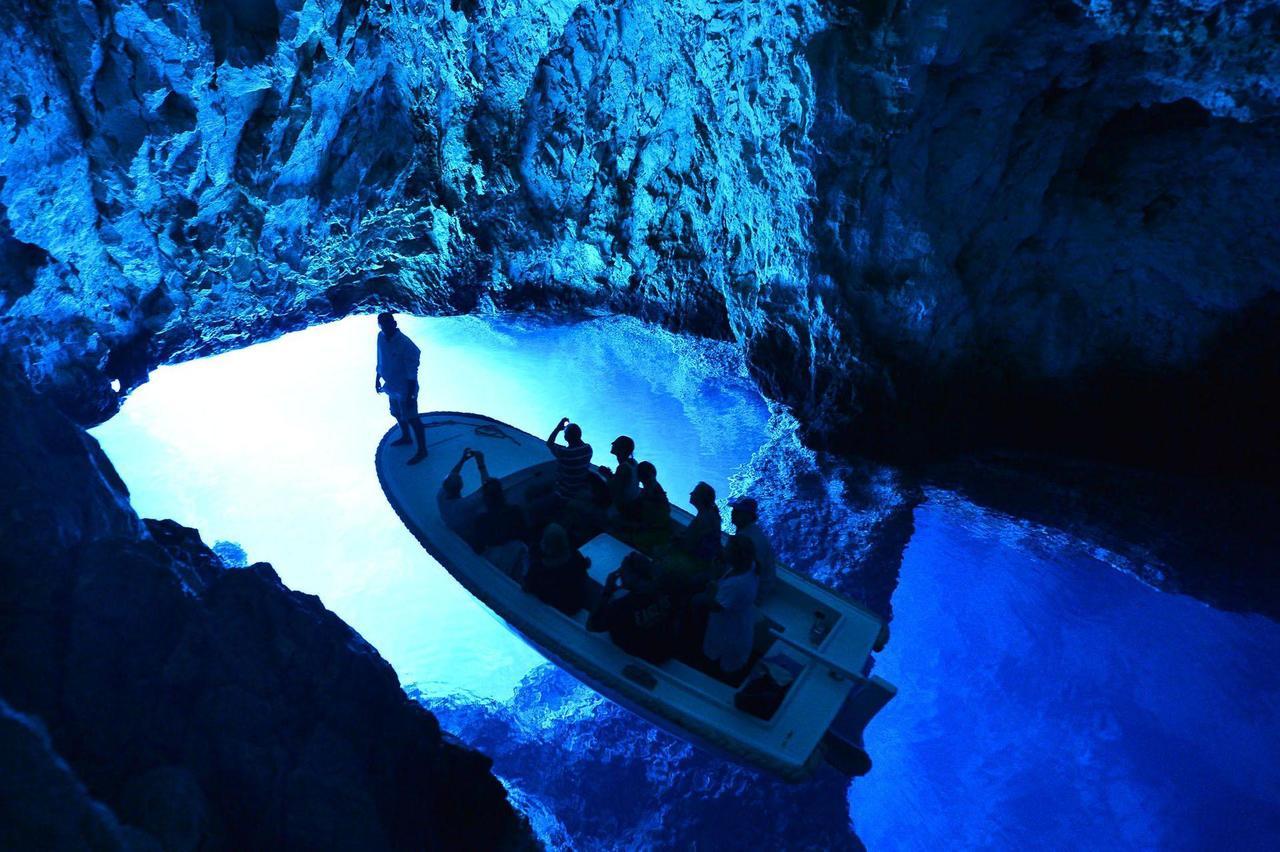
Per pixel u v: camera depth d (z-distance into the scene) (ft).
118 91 32.86
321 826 16.58
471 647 34.01
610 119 46.26
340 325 52.08
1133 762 28.68
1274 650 30.96
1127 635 32.14
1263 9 27.55
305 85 39.24
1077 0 29.50
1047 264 40.40
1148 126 35.88
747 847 27.25
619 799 28.63
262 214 42.14
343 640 20.47
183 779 15.31
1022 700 30.91
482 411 45.32
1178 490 38.24
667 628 19.77
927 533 36.88
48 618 16.80
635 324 53.26
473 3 42.11
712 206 46.24
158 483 38.37
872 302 38.86
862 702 19.92
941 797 28.71
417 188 50.03
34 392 20.48
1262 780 27.71
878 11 32.14
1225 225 36.09
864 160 35.53
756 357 45.98
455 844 20.43
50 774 10.75
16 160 30.91
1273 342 38.65
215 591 19.25
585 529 24.45
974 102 34.65
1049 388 42.52
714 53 39.63
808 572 35.19
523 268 52.65
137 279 39.01
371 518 39.50
